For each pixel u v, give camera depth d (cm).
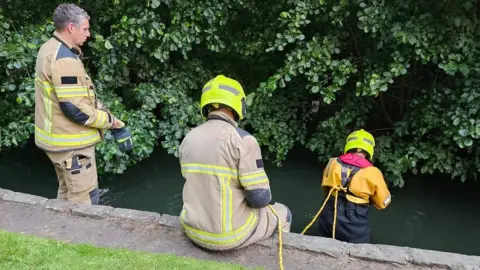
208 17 568
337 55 589
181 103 608
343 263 290
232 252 299
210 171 277
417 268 283
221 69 679
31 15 595
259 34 623
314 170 647
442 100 515
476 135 455
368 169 406
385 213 565
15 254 285
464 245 523
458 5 460
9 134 558
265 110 630
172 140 598
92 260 284
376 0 481
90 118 341
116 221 333
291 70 533
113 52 575
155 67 629
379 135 614
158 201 609
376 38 528
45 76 328
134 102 642
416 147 545
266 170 652
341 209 411
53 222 332
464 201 577
